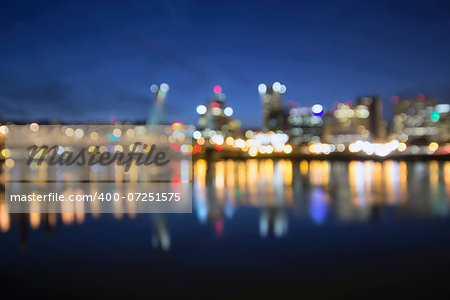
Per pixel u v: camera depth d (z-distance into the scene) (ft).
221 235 27.37
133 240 25.96
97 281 17.93
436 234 27.40
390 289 16.84
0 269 19.66
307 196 50.37
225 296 16.20
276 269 19.69
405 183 70.59
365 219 33.37
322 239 26.03
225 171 114.21
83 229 29.58
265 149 348.79
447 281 17.79
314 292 16.57
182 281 17.97
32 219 33.96
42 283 17.69
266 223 31.86
